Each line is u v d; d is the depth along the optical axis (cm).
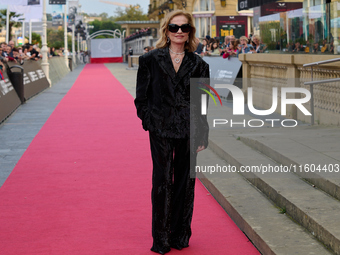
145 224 443
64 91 2003
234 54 1373
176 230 386
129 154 748
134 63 4494
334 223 358
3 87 1234
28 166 677
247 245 392
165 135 363
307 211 388
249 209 442
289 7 1900
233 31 3238
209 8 3622
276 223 403
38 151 779
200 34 3716
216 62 1456
